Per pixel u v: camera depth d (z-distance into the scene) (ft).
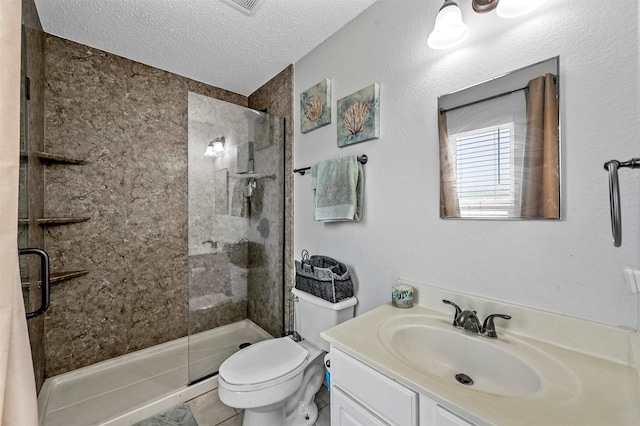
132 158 6.24
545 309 2.81
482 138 3.23
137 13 4.65
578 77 2.59
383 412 2.47
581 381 2.14
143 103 6.37
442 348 3.14
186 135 7.04
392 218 4.28
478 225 3.30
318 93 5.55
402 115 4.11
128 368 5.89
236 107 6.47
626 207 2.36
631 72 2.32
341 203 4.68
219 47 5.70
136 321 6.32
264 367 4.14
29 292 3.91
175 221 6.88
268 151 6.78
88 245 5.72
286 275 6.56
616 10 2.39
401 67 4.12
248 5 4.49
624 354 2.33
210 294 6.37
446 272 3.62
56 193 5.33
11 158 1.71
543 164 2.78
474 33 3.30
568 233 2.66
